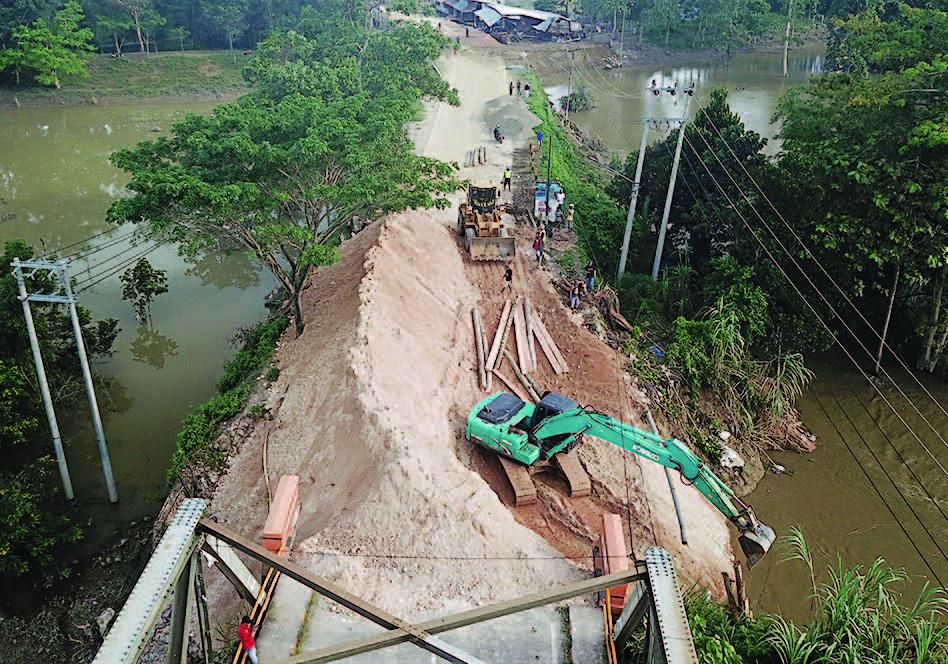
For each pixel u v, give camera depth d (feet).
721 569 80.23
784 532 87.66
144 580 35.78
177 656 38.47
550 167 152.97
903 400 111.24
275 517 56.59
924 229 103.96
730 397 103.86
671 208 141.90
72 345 110.22
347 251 124.26
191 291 144.25
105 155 217.77
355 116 118.73
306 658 37.93
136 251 158.81
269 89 152.35
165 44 316.60
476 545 65.31
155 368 118.32
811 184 111.55
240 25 313.12
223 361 120.37
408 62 191.11
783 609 77.56
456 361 100.22
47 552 80.07
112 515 88.43
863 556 84.33
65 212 177.27
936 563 83.56
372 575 61.77
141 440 101.55
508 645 49.16
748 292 110.42
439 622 39.50
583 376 102.89
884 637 59.72
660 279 130.41
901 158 108.68
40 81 262.26
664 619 35.78
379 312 96.02
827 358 120.57
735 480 95.09
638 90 297.94
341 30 223.10
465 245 127.13
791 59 345.10
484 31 370.73
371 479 72.23
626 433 75.56
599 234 139.64
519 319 110.93
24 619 75.25
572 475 81.87
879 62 130.41
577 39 364.17
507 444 80.43
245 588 49.19
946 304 112.27
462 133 196.65
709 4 335.88
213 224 99.45
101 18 285.43
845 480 96.17
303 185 108.17
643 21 358.43
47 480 92.73
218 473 86.58
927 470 98.02
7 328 96.12
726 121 137.69
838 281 112.37
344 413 81.20
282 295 138.31
